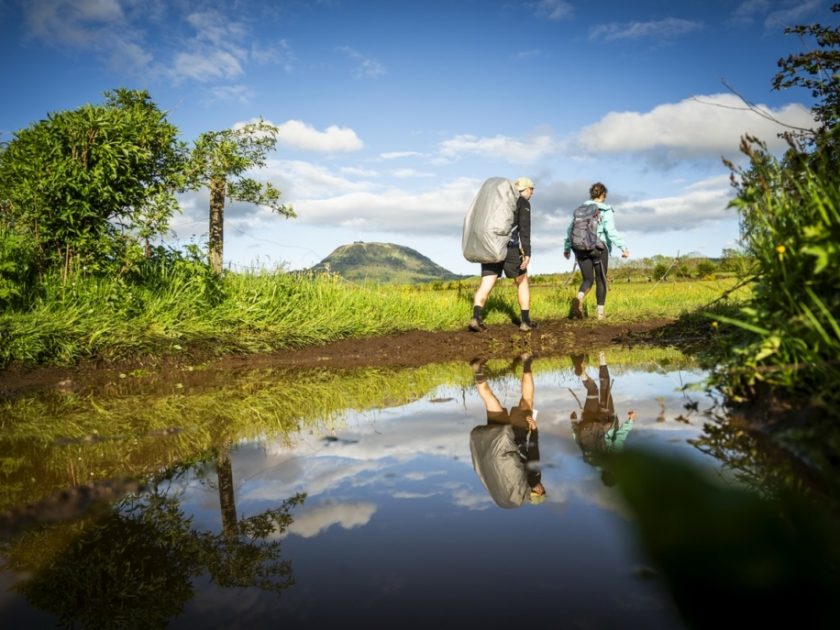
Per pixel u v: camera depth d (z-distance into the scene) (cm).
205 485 209
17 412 353
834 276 211
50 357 514
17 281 568
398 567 137
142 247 655
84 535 168
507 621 110
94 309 581
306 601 123
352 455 240
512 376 449
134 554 155
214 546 156
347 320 774
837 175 299
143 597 132
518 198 755
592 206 855
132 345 552
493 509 169
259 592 128
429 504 177
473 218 754
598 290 878
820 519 133
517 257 755
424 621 113
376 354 630
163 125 711
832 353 197
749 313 261
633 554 134
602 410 292
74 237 634
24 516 183
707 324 632
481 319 803
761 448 198
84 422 321
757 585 109
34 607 131
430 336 753
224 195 903
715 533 128
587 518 157
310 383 460
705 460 186
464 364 545
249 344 632
